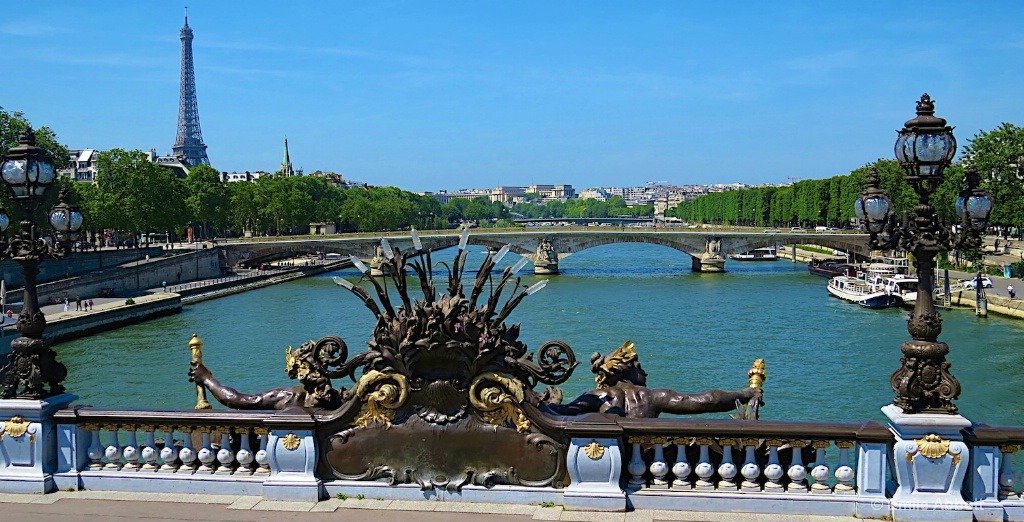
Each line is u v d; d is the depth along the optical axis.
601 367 15.45
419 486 14.20
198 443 15.52
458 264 14.59
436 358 14.12
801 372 62.50
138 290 121.94
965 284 105.19
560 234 172.00
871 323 90.38
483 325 14.09
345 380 42.22
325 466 14.54
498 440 14.09
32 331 15.32
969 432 13.05
